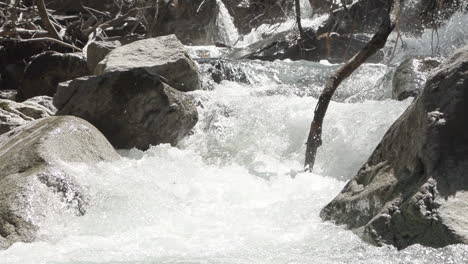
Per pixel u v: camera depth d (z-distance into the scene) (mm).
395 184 6723
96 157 9375
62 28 25031
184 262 6164
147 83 12047
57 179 8117
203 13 28938
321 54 22953
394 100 11797
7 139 9805
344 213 7223
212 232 7383
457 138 6465
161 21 28688
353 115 11203
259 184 9758
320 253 6336
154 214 8016
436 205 6148
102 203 8055
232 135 12312
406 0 22203
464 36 21344
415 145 6719
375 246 6344
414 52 21500
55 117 9867
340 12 24172
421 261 5730
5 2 24875
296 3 22141
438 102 6621
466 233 5902
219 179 10023
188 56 14914
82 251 6781
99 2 29547
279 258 6227
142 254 6559
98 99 12125
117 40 26891
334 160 10797
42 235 7379
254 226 7590
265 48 23609
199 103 13422
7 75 22453
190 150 12156
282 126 12070
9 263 6434
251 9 29969
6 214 7508
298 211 8016
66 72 18422
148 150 11836
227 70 16953
